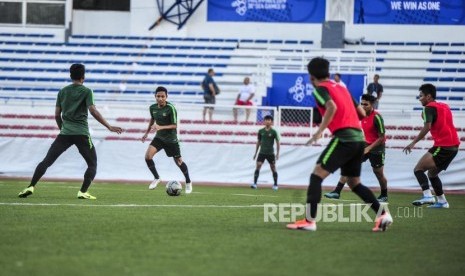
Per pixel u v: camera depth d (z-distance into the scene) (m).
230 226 16.53
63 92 22.52
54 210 19.30
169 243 13.73
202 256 12.39
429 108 23.69
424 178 24.33
